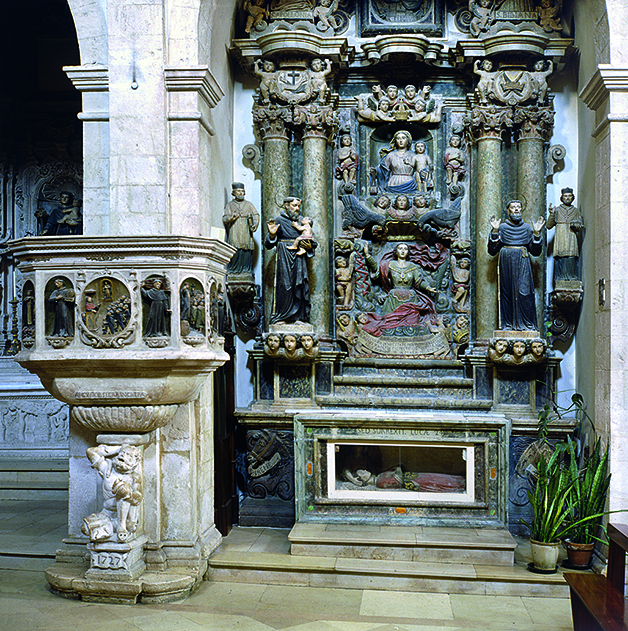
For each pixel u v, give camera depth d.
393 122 7.05
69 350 4.79
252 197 7.20
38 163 9.53
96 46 5.63
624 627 3.55
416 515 5.81
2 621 4.60
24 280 5.00
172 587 4.97
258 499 6.59
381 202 6.95
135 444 5.06
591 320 6.11
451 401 6.35
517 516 6.27
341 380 6.75
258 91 7.02
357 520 5.82
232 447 6.65
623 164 5.40
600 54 5.68
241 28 7.02
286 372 6.68
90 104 5.64
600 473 5.33
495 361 6.29
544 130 6.72
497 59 6.71
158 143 5.41
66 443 8.75
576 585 4.14
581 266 6.55
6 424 8.78
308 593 5.16
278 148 6.93
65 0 9.45
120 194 5.43
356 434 5.89
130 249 4.73
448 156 6.98
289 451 6.54
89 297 4.81
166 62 5.48
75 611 4.79
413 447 5.96
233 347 6.86
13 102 9.41
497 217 6.73
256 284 7.09
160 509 5.31
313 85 6.81
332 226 7.13
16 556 5.73
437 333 6.93
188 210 5.49
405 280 7.02
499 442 5.73
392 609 4.86
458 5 6.97
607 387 5.47
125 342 4.75
